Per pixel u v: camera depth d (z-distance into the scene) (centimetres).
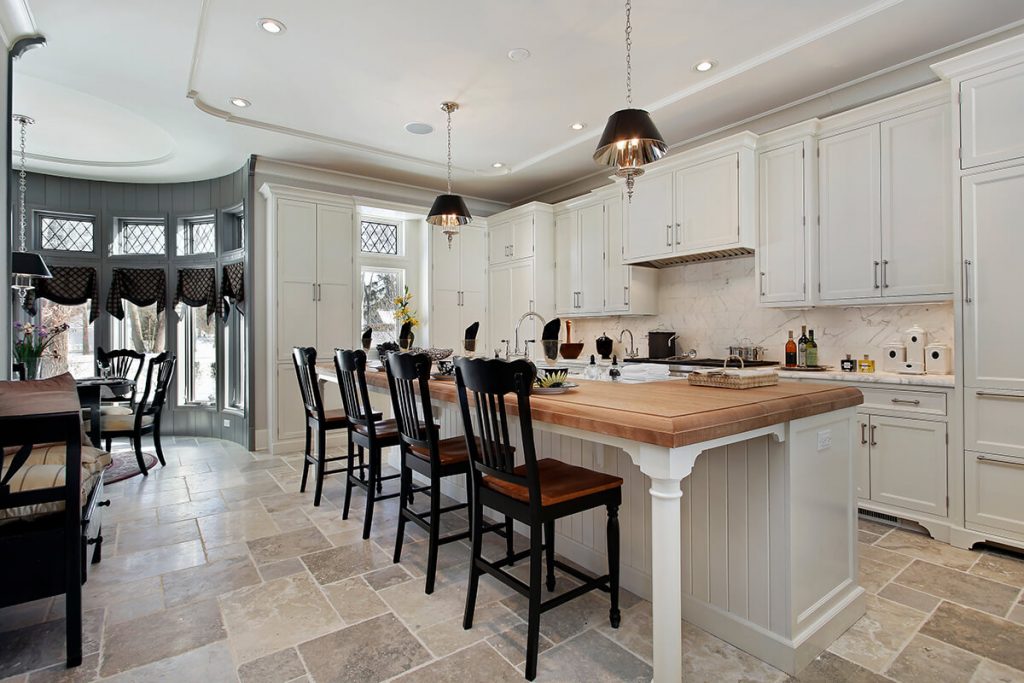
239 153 475
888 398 290
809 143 341
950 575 233
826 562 184
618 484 188
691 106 372
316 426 350
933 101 288
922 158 292
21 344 438
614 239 482
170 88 348
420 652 179
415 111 386
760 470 173
